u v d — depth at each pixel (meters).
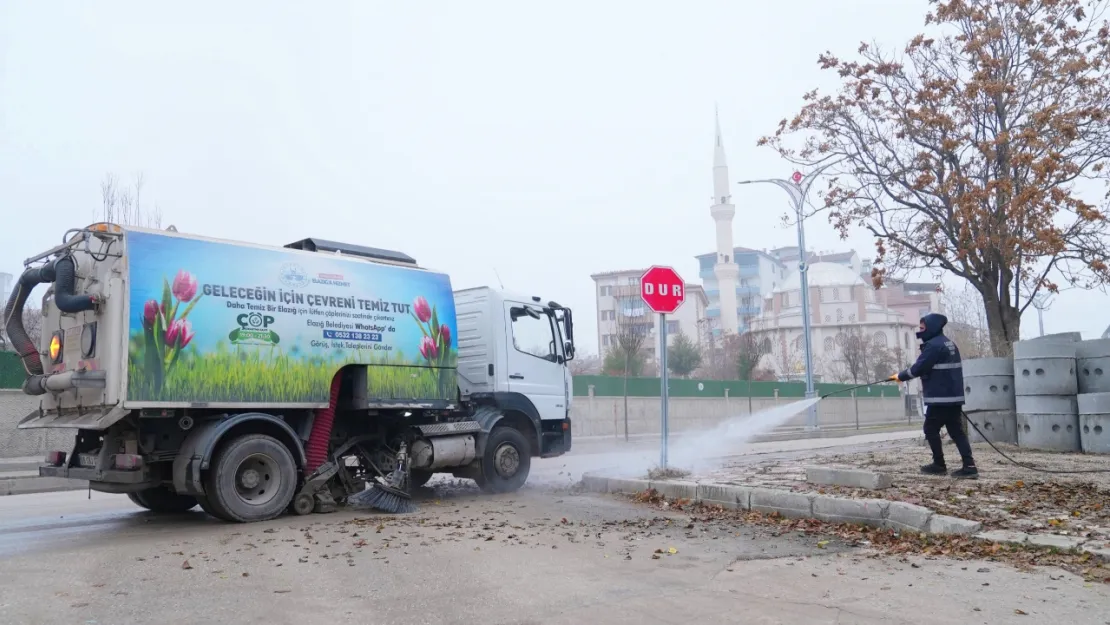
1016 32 17.14
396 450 10.87
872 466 12.16
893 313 78.12
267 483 9.16
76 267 8.92
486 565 6.54
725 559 6.70
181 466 8.62
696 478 10.92
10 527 8.91
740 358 43.62
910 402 50.84
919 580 5.89
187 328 8.61
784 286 81.88
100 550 7.26
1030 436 14.49
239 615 5.15
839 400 45.62
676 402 34.69
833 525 8.07
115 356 8.23
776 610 5.20
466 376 12.37
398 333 10.58
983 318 44.94
